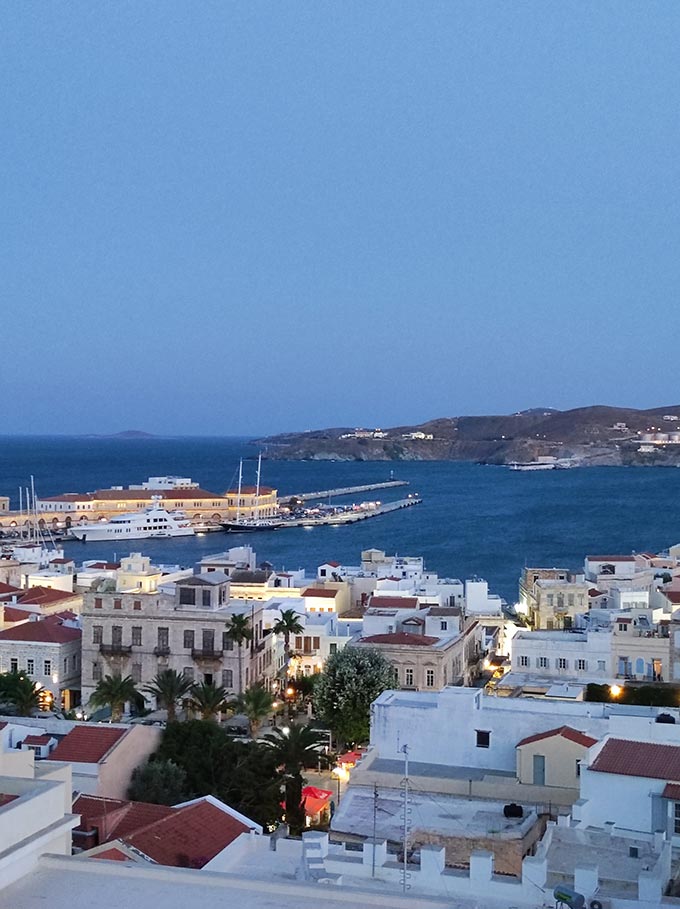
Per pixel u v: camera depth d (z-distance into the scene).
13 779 19.91
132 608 129.50
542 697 99.00
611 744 52.69
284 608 146.38
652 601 158.00
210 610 127.94
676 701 106.00
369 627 136.75
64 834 19.89
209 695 112.12
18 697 117.50
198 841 50.81
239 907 17.62
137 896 17.83
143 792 71.56
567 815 51.75
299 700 128.25
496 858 49.66
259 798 75.19
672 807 48.41
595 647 126.75
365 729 105.31
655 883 37.34
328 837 49.56
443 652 122.38
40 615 147.88
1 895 17.84
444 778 61.34
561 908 37.47
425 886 41.19
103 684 113.44
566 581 173.25
